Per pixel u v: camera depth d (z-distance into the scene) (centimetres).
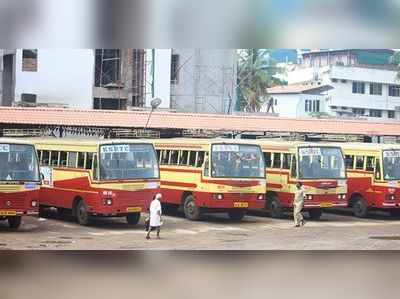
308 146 2453
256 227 2244
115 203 2053
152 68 3731
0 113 2709
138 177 2086
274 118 3225
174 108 3856
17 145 1931
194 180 2342
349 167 2677
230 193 2266
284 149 2497
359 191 2630
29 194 1927
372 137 3344
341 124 3306
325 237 2005
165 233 2050
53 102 3512
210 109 3931
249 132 3133
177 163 2438
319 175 2438
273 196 2528
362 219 2584
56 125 2752
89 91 3581
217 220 2422
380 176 2548
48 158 2312
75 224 2208
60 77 3531
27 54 3472
